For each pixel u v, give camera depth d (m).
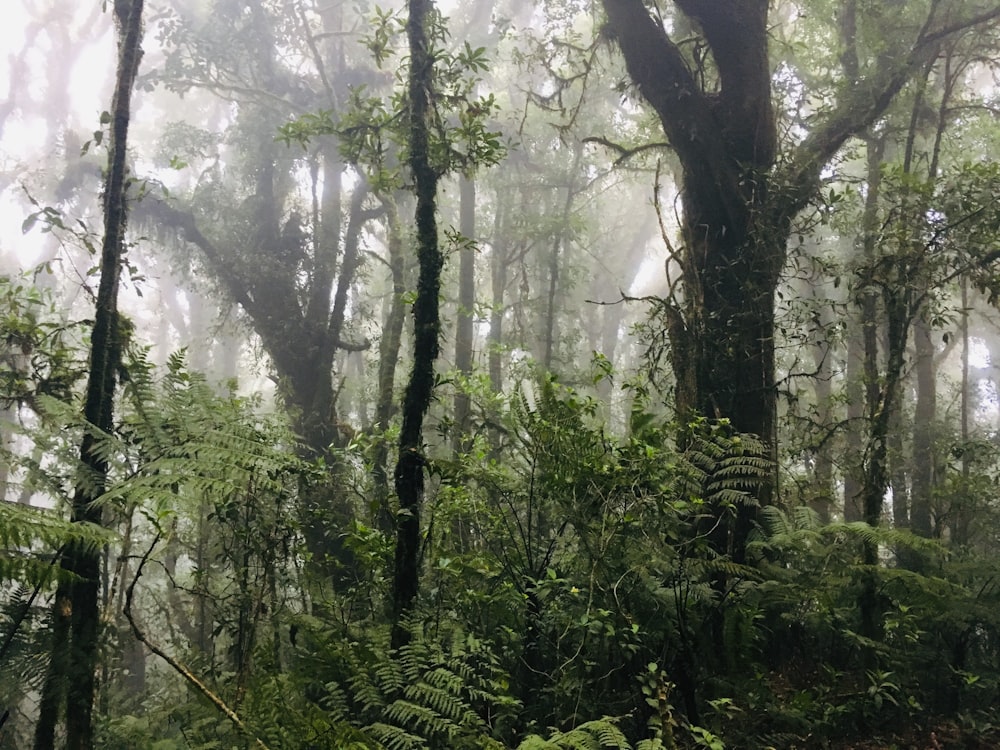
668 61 8.66
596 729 3.82
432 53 5.71
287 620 4.94
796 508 6.95
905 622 5.95
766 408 7.87
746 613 5.47
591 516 5.29
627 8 8.80
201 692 3.78
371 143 5.98
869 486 7.04
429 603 5.65
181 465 4.32
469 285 15.23
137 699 7.38
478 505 6.06
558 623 5.11
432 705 4.18
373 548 5.56
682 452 6.38
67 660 4.16
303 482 6.09
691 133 8.48
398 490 5.25
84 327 6.05
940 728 5.53
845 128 9.31
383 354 13.09
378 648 4.49
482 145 5.93
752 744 4.90
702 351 7.91
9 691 4.18
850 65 10.77
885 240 7.59
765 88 8.71
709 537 6.95
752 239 8.16
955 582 6.95
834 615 6.05
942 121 9.41
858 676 5.99
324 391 14.25
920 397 14.39
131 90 5.29
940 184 8.53
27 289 6.73
